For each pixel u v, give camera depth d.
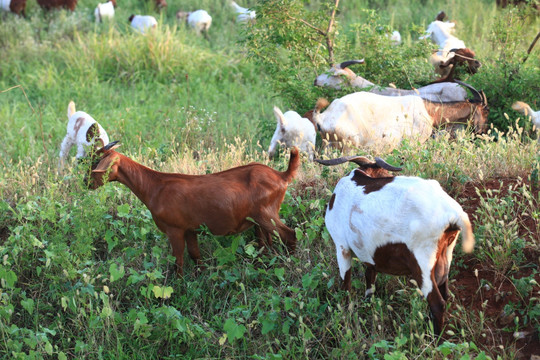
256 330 4.81
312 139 7.77
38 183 6.98
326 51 9.31
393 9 17.05
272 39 9.05
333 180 6.15
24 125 10.41
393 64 9.04
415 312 4.33
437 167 5.81
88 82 12.74
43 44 14.71
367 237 4.17
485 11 15.86
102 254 5.80
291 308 4.51
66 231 5.46
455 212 3.87
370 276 4.68
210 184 5.10
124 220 5.98
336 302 4.77
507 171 5.91
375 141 7.32
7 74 13.49
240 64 13.63
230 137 9.45
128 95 12.27
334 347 4.50
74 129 7.88
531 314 4.23
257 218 5.18
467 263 4.88
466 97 8.33
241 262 5.39
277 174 5.25
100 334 4.82
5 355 4.59
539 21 11.28
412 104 7.43
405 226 3.96
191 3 18.22
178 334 4.75
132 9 18.11
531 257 4.77
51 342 4.91
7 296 4.91
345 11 17.30
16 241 5.56
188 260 5.47
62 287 5.20
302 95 8.74
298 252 5.27
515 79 8.41
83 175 5.36
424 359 4.08
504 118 8.42
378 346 3.99
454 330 4.38
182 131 9.22
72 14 16.08
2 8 16.61
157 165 7.45
